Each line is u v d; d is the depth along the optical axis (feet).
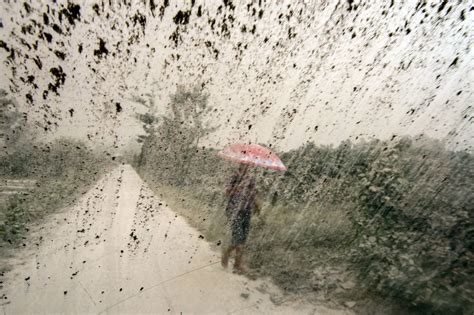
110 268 11.45
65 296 9.26
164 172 40.37
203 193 26.76
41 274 10.67
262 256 13.15
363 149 16.69
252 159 11.28
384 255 10.12
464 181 11.17
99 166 58.23
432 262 9.20
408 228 10.58
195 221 18.79
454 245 9.29
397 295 9.29
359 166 14.37
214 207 22.00
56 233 15.78
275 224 17.01
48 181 37.40
